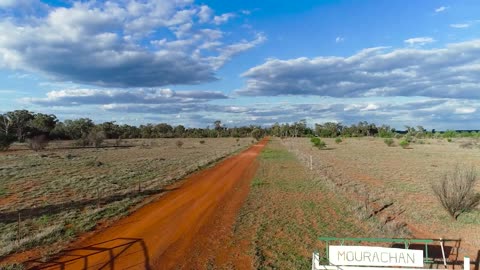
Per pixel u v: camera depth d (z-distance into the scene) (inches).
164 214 622.5
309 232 504.1
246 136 6013.8
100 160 1683.1
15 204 696.4
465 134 4889.3
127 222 571.8
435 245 453.1
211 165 1430.9
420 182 965.8
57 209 653.3
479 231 510.6
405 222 565.3
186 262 396.5
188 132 6038.4
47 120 3971.5
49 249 438.3
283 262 394.3
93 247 447.8
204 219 582.9
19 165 1375.5
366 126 6146.7
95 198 756.6
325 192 809.5
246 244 455.8
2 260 403.2
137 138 5374.0
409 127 5718.5
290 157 1769.2
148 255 418.0
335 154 2046.0
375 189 855.7
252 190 842.8
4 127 3344.0
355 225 538.6
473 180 630.5
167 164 1499.8
